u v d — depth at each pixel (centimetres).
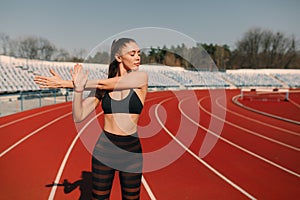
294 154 716
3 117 1239
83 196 428
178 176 535
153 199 434
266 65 6181
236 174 556
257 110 1728
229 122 1241
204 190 473
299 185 505
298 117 1427
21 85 2123
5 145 737
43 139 812
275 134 977
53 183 478
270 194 464
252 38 6172
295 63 6038
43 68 2547
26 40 3931
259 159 665
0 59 2723
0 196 425
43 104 1808
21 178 500
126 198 255
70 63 3053
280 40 6050
